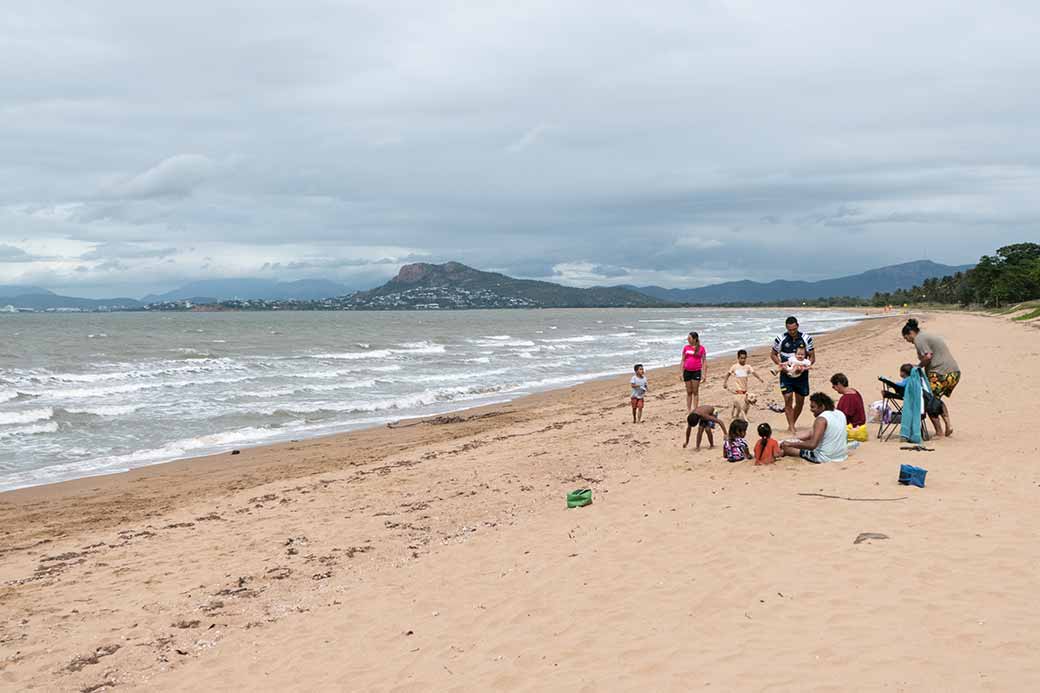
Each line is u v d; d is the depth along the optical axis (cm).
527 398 2433
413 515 977
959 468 895
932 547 625
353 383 2911
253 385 2838
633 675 464
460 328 9100
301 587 734
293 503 1101
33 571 840
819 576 586
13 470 1455
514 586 661
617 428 1574
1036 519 679
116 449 1666
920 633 465
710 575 620
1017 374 1848
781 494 850
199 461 1522
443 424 1911
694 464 1091
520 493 1048
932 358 1092
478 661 522
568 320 13375
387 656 554
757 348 4731
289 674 545
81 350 4625
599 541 756
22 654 612
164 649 610
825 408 1030
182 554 874
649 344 5391
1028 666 409
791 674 432
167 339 6109
